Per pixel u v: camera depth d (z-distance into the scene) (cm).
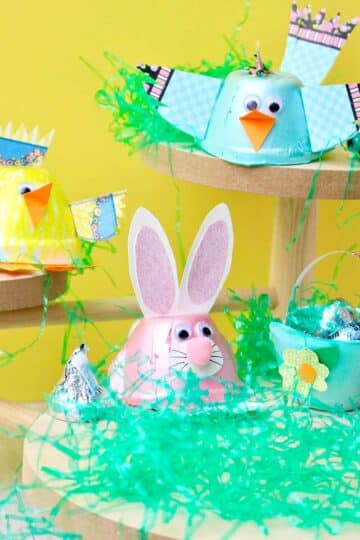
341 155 63
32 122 74
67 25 73
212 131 62
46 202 62
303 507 52
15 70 73
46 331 77
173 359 59
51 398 60
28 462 56
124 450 54
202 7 74
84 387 60
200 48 75
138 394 59
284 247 72
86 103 74
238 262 78
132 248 60
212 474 54
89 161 75
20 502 59
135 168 75
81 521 53
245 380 64
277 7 75
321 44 66
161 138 63
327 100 61
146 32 74
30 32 73
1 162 64
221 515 52
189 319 61
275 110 61
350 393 61
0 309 60
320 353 61
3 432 67
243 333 68
